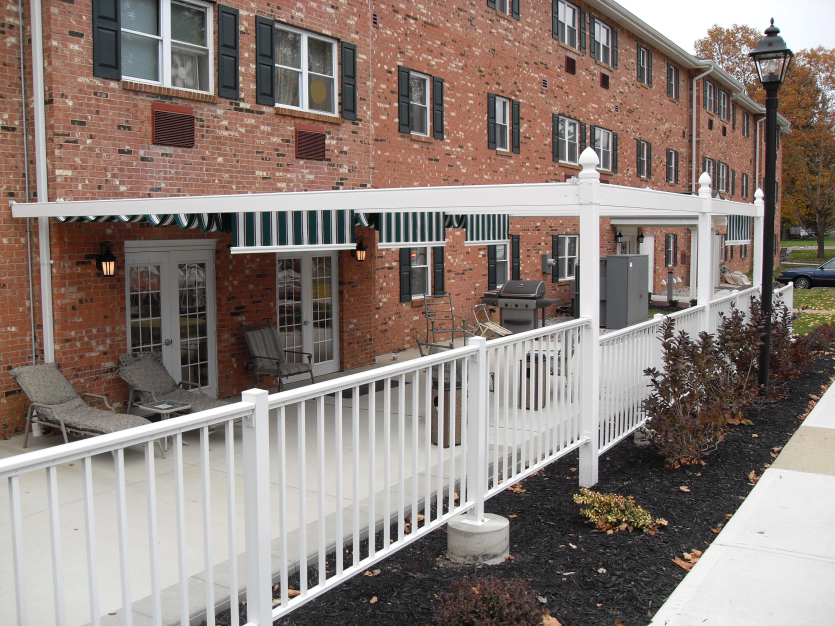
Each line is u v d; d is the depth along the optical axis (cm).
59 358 883
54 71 836
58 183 846
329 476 736
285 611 371
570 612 442
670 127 3091
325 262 1331
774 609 448
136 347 998
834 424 908
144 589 486
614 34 2533
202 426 330
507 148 1931
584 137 2338
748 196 4341
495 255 1928
